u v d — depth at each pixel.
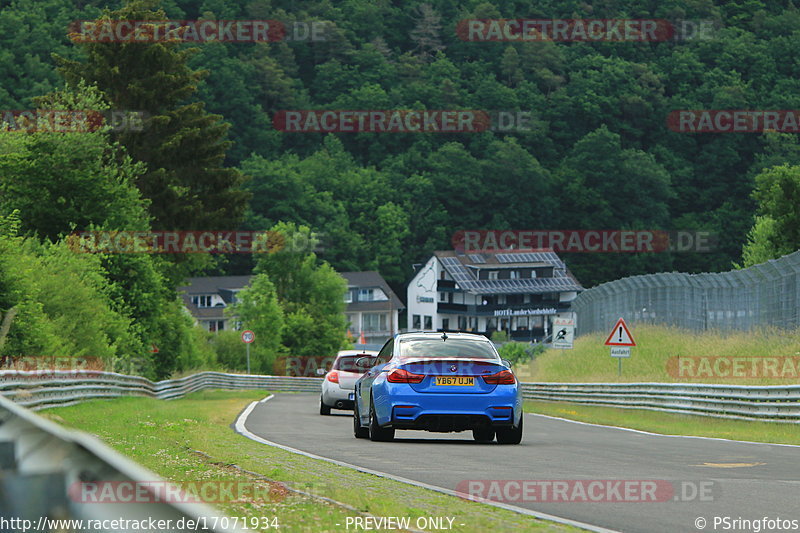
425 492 22.88
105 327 104.50
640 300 120.50
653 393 71.12
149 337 118.06
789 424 53.72
